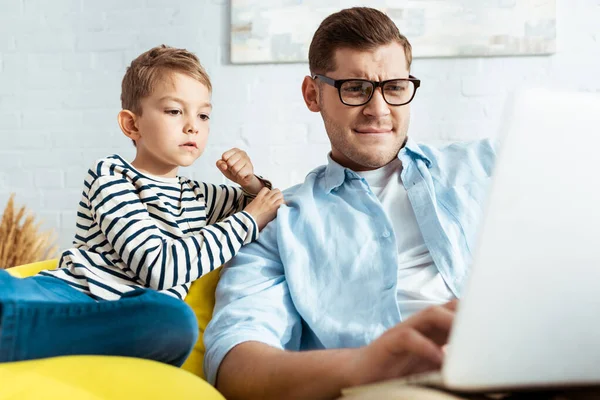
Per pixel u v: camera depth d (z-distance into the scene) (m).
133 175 1.33
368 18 1.26
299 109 2.66
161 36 2.74
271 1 2.64
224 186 1.47
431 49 2.54
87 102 2.81
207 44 2.71
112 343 0.88
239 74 2.69
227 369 0.92
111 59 2.79
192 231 1.33
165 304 0.90
